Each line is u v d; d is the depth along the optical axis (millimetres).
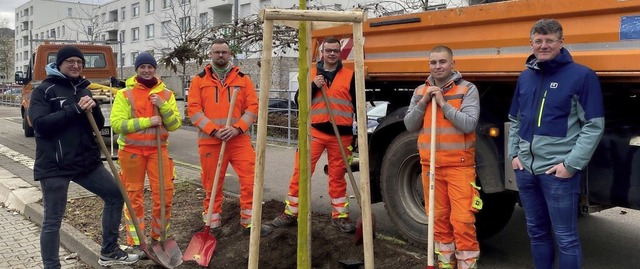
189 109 4508
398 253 4199
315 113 4598
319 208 6023
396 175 4656
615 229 5238
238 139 4527
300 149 2961
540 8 3531
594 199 3576
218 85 4477
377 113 6949
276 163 9203
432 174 3443
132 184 4285
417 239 4547
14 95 30312
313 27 3064
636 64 3127
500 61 3789
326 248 4340
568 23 3438
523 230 5246
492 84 4172
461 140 3625
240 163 4539
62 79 3711
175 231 4945
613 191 3477
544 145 3111
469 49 4000
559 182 3084
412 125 3797
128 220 4387
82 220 5285
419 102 3682
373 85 5059
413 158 4500
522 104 3256
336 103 4539
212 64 4555
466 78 4066
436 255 4223
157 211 4352
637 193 3373
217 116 4461
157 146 4180
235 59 12422
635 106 3676
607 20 3256
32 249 4785
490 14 3809
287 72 19281
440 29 4199
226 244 4445
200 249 4145
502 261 4398
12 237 5145
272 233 4480
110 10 49156
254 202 2861
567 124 3037
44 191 3719
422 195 4547
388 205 4762
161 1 40625
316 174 8117
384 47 4645
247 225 4562
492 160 4016
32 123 3625
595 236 5031
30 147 11312
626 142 3416
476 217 4352
